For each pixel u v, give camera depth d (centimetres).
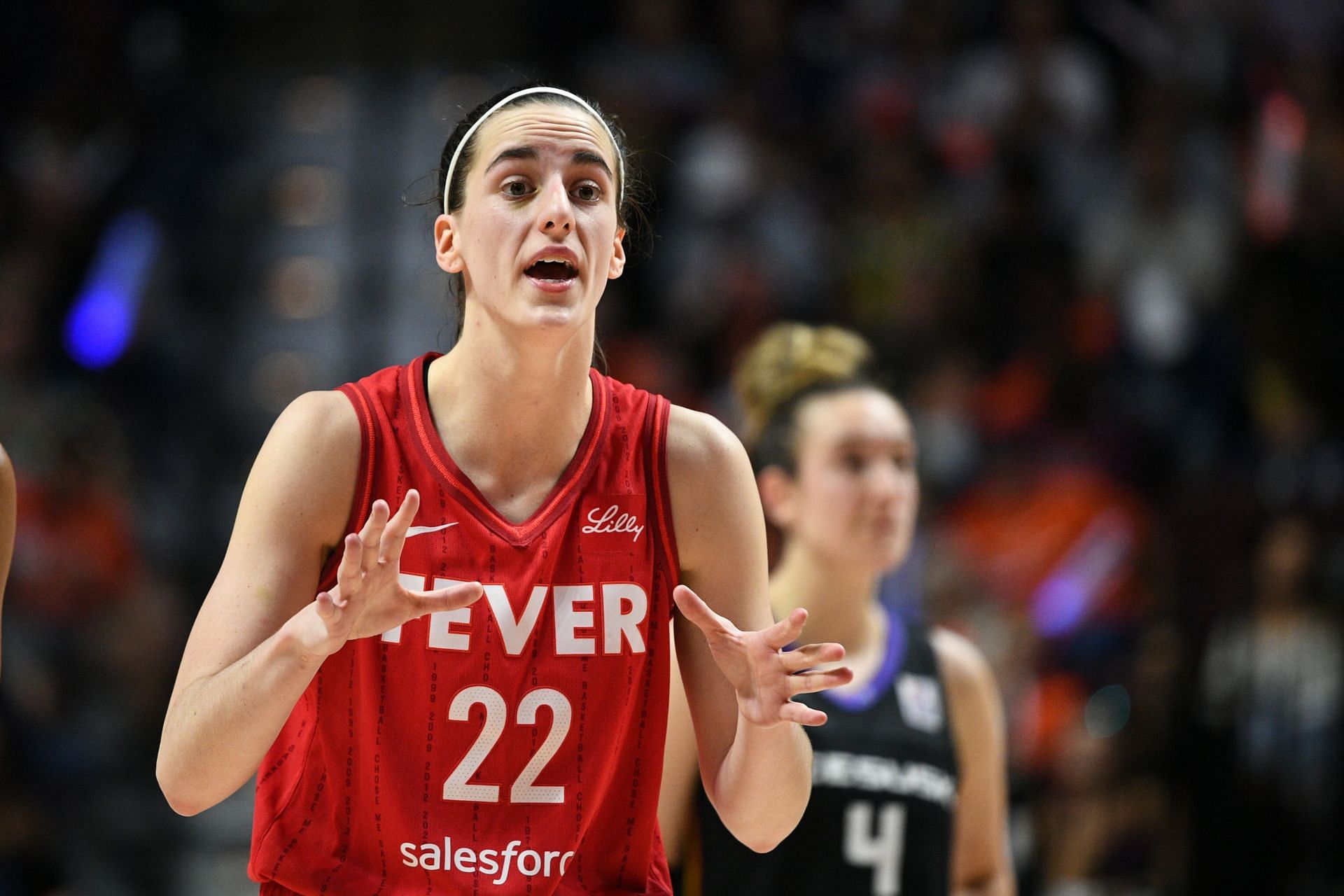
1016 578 2525
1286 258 2897
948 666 1274
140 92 3416
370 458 816
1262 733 2105
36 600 2402
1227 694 2144
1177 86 3284
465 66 3603
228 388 3062
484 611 800
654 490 840
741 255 3061
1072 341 2908
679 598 773
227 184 3347
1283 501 2359
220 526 2864
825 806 1181
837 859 1179
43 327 2947
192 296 3191
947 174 3206
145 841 2273
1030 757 2203
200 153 3384
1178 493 2555
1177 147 3178
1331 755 2070
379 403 826
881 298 3050
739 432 1756
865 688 1230
